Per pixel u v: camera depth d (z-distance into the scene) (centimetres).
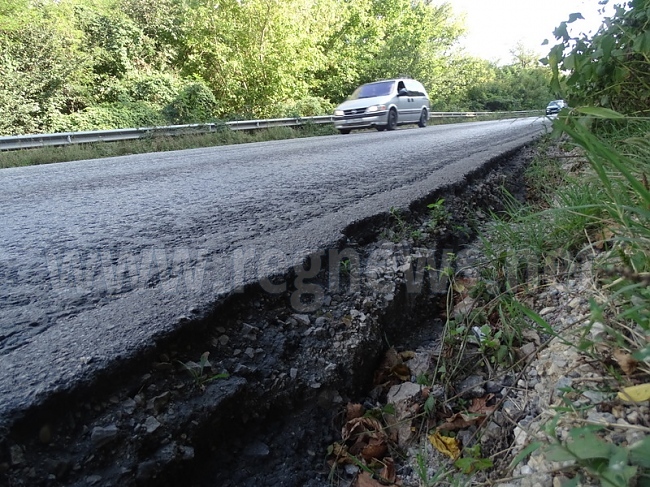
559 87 303
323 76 2150
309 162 524
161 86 1384
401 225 247
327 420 134
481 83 3300
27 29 1178
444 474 113
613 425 92
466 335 159
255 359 137
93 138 943
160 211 292
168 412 111
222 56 1596
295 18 1614
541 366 129
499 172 407
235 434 119
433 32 2873
